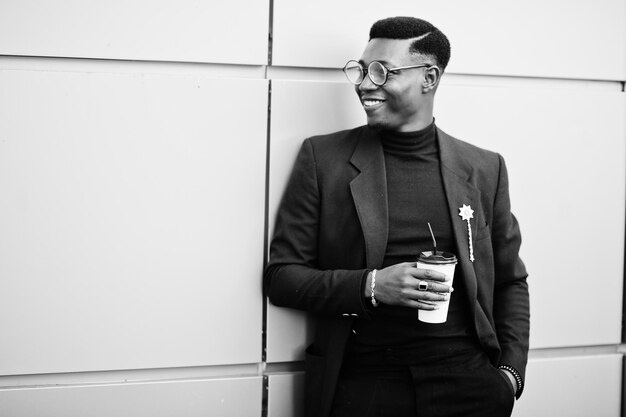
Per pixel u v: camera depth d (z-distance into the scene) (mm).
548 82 2143
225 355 1914
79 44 1771
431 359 1685
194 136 1854
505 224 1878
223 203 1885
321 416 1727
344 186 1761
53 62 1778
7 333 1776
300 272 1745
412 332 1695
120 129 1807
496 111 2074
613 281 2213
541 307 2156
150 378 1895
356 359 1740
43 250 1781
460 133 2051
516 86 2117
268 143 1918
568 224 2162
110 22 1786
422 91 1749
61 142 1773
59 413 1822
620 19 2160
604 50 2152
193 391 1905
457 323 1729
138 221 1833
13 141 1746
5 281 1766
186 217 1863
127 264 1834
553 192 2143
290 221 1814
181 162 1851
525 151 2109
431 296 1549
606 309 2211
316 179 1792
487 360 1758
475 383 1676
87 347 1824
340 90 1949
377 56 1694
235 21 1864
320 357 1793
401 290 1562
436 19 2012
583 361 2203
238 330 1918
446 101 2031
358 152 1774
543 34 2100
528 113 2102
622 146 2191
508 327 1864
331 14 1934
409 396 1671
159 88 1823
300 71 1946
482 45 2051
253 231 1912
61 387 1818
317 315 1870
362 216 1704
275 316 1937
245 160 1893
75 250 1800
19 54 1742
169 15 1821
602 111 2164
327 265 1790
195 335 1889
